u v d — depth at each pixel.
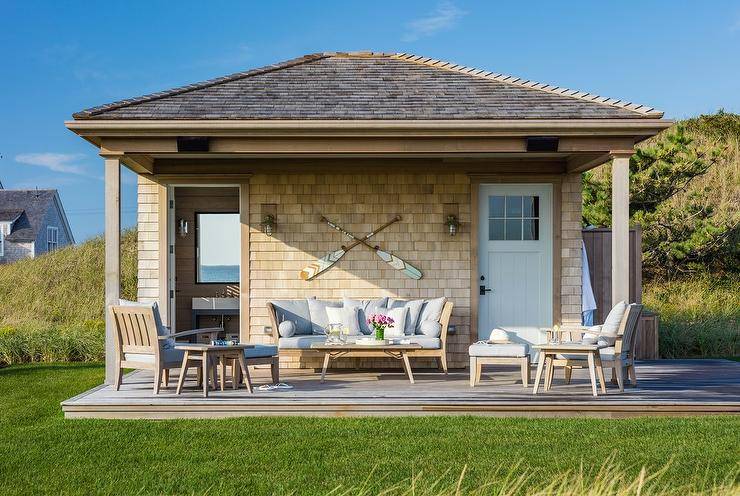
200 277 12.93
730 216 18.73
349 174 10.80
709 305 16.19
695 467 5.71
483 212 10.91
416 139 8.64
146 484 5.43
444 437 6.64
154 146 8.47
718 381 9.09
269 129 8.38
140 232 10.78
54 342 12.55
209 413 7.52
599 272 11.88
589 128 8.42
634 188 16.83
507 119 8.45
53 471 5.76
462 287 10.80
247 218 10.79
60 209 39.69
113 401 7.52
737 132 23.47
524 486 5.28
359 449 6.26
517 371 10.27
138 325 8.00
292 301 10.55
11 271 19.19
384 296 10.79
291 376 9.84
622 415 7.51
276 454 6.12
